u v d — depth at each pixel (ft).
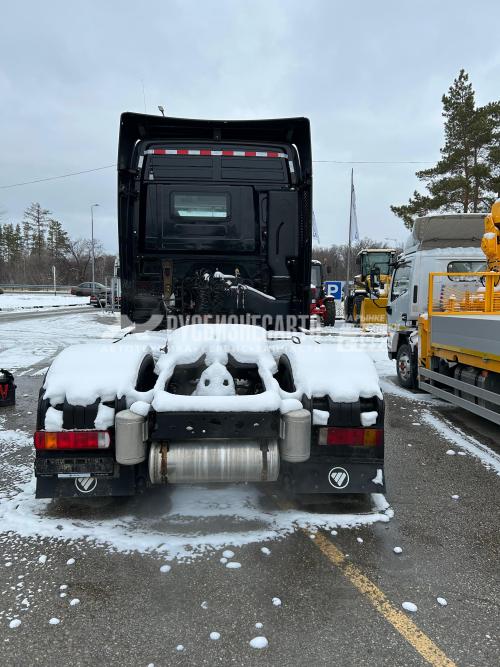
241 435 9.53
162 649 6.98
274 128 16.10
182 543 9.64
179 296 15.85
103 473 9.62
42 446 9.48
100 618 7.59
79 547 9.52
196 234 15.97
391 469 14.20
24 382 26.89
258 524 10.42
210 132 16.35
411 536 10.19
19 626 7.41
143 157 15.96
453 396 18.93
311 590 8.30
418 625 7.52
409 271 26.71
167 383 10.73
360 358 10.85
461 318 17.84
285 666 6.70
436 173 96.48
